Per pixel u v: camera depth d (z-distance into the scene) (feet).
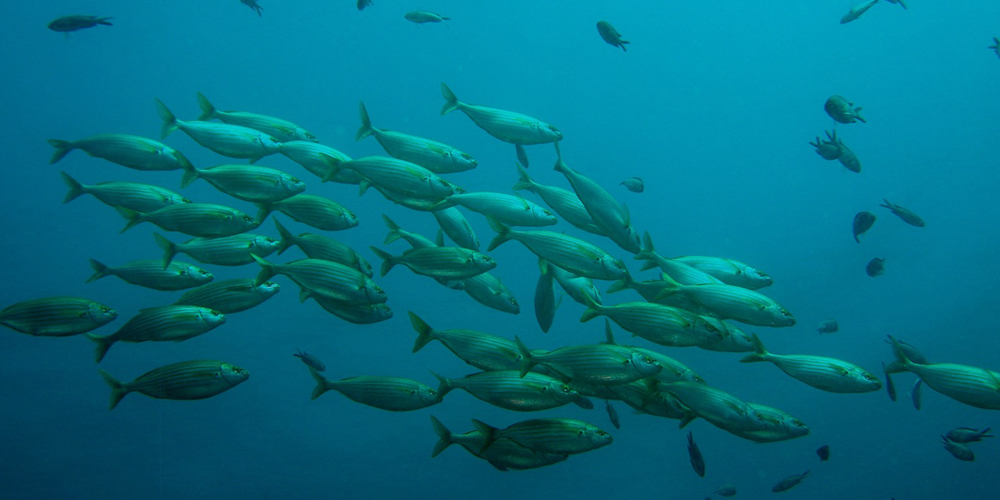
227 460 48.44
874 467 52.34
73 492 43.57
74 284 65.92
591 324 61.98
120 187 18.13
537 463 14.01
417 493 48.06
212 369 14.48
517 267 70.08
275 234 64.75
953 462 53.06
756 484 50.60
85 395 50.93
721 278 17.34
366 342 59.57
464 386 14.42
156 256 72.23
